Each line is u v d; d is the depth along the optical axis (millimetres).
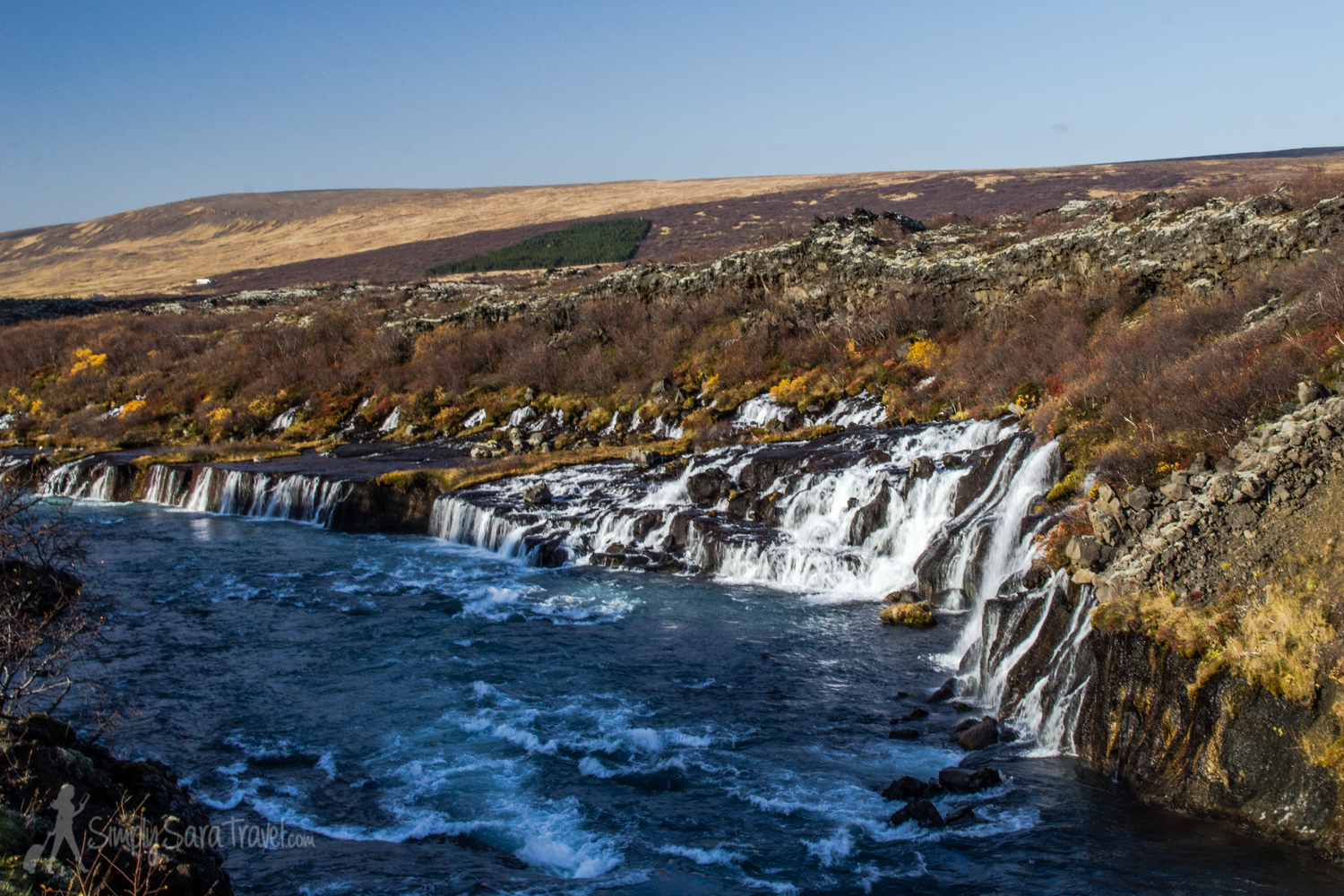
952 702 16938
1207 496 14492
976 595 22188
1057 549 17047
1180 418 18453
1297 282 23766
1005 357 33781
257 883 11352
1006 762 14219
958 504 24750
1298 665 11555
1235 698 12023
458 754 15344
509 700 17609
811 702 17234
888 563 24844
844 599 24062
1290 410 16391
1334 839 10656
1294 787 11219
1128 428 20672
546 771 14695
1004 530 21547
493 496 32656
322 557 29453
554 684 18422
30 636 12242
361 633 21734
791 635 21094
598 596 24609
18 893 7238
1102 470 19156
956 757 14680
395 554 29922
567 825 13047
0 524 18156
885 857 11930
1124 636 13547
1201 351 23062
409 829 12969
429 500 33844
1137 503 15219
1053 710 14906
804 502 28047
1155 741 12859
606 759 15078
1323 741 11008
